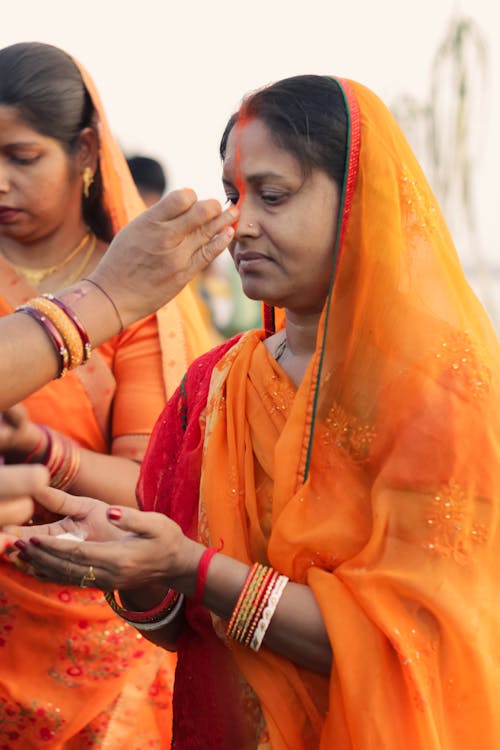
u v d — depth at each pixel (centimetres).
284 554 165
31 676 239
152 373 244
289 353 180
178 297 253
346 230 165
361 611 160
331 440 166
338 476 165
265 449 171
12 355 161
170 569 165
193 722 183
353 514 164
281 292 167
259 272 167
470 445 158
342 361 166
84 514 178
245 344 183
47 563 165
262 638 163
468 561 158
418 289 164
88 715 241
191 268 165
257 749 170
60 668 239
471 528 158
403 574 157
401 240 165
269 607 162
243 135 165
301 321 175
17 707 239
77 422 241
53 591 236
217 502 173
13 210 238
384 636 158
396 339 163
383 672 157
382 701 156
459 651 157
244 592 162
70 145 241
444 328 163
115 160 251
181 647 187
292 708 166
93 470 228
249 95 169
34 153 235
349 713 157
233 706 176
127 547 162
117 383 244
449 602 156
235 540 171
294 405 168
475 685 159
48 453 223
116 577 163
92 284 166
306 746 167
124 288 167
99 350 243
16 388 163
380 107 168
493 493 158
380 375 163
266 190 163
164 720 250
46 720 240
